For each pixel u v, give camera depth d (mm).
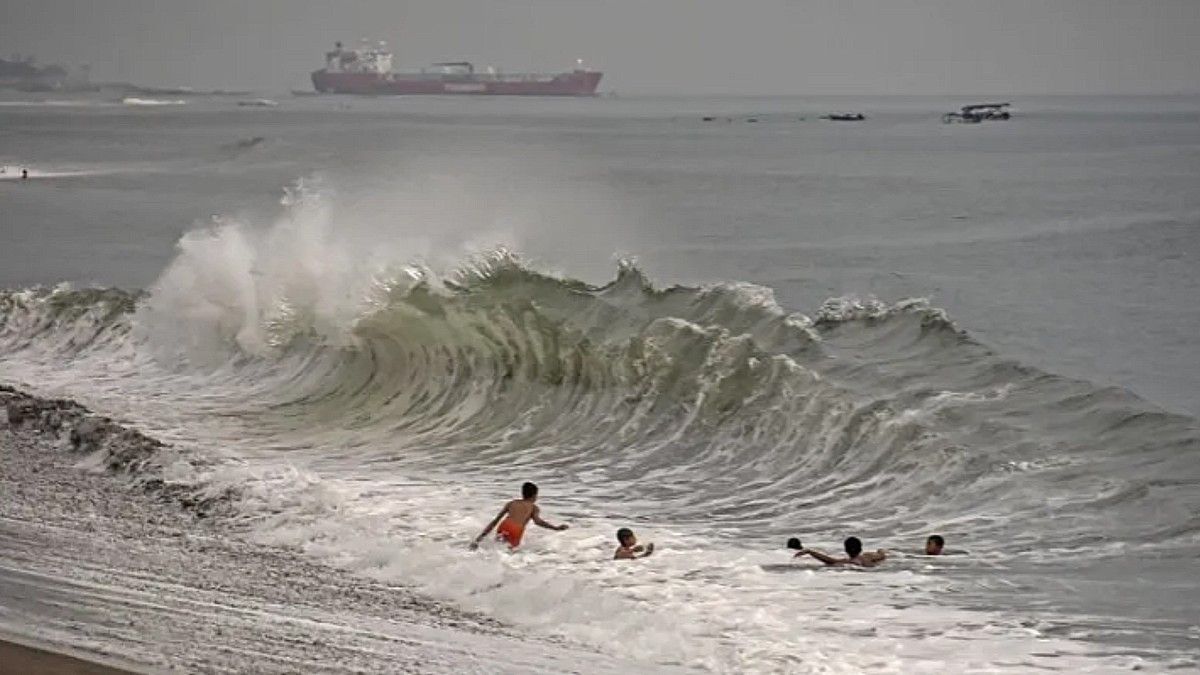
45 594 44188
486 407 73250
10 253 169625
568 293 79250
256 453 67562
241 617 41844
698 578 45781
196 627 40781
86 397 81625
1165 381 87812
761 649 38469
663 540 50438
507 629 41062
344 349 84000
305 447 69250
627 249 165625
